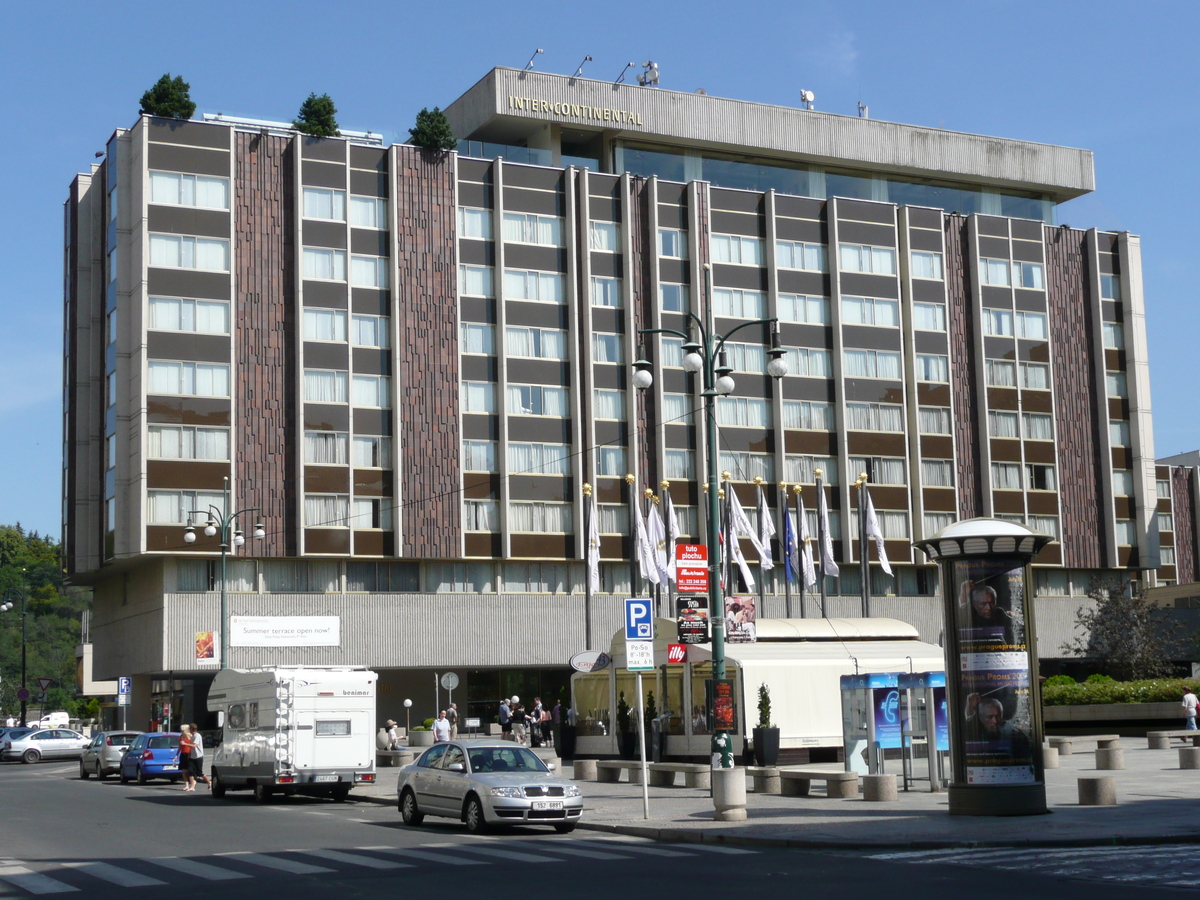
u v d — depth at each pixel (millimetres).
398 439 59219
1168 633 67875
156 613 56688
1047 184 76938
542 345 62750
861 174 74250
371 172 60594
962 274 71188
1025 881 13758
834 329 67625
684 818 21859
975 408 70375
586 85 66938
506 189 62906
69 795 33719
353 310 59469
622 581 64312
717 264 66062
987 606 20625
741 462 65000
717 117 69500
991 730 20391
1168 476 85375
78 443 61906
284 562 58156
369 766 29453
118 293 57344
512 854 17922
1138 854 15992
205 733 56469
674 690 36688
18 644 139125
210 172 57438
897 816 20938
